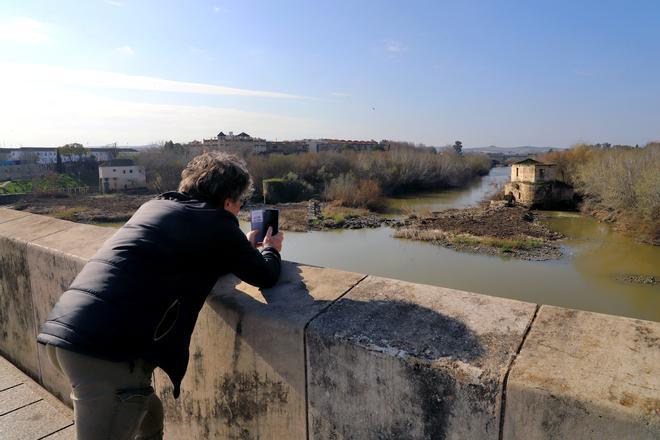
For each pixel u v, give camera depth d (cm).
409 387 114
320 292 153
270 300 151
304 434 141
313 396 135
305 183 6184
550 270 2380
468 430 106
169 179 7475
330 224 3984
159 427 152
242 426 158
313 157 7288
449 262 2598
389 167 7200
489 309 129
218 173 145
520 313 125
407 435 117
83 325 113
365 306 140
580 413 90
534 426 96
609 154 5103
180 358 130
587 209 4541
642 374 94
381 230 3753
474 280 2225
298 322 135
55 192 6969
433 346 115
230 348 155
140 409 127
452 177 8206
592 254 2719
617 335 109
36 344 255
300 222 4119
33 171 8738
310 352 133
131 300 118
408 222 4059
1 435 209
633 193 3694
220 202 147
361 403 125
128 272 121
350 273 166
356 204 5238
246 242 142
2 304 279
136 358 119
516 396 98
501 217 4131
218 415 166
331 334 127
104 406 119
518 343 111
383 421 121
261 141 11538
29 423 218
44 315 245
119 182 7525
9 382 259
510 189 5325
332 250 2995
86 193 7356
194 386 173
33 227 280
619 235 3312
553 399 93
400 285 152
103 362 118
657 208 3241
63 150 9912
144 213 136
